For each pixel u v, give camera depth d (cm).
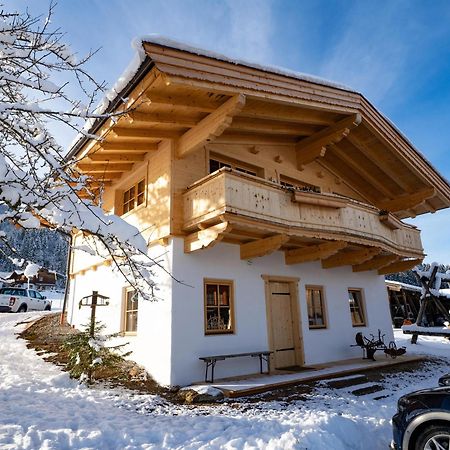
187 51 659
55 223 405
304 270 1071
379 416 568
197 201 782
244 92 745
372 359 1083
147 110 745
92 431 445
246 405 599
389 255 1176
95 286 1123
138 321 852
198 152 897
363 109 1034
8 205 365
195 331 777
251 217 742
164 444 428
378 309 1319
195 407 589
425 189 1343
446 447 375
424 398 405
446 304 1886
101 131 791
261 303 925
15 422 452
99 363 679
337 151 1212
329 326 1089
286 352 960
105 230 441
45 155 377
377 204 1469
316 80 896
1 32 351
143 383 737
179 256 794
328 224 904
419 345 1466
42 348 960
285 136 1121
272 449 411
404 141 1174
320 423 485
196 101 748
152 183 907
